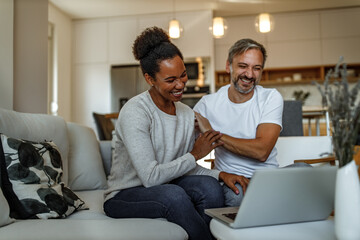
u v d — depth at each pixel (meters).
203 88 5.61
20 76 2.26
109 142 2.44
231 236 0.83
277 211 0.85
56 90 5.43
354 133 0.72
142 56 1.34
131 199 1.26
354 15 5.80
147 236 1.03
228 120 1.67
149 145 1.28
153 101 1.39
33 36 2.40
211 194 1.26
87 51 5.95
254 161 1.61
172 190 1.19
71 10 5.59
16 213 1.26
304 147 2.15
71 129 2.14
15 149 1.34
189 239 1.15
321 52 5.87
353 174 0.69
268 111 1.57
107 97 5.85
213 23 3.93
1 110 1.49
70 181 1.99
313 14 5.91
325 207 0.90
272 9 5.81
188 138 1.49
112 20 5.92
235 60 1.60
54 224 1.12
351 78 5.57
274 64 5.98
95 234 1.02
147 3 5.38
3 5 2.00
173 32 3.98
